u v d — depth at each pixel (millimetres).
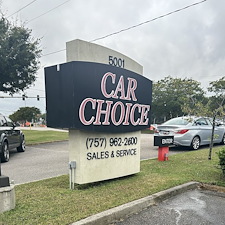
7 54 12422
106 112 4750
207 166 6391
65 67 4273
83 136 4477
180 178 5195
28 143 13258
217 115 7797
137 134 5625
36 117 67062
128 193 4188
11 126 9125
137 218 3498
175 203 4082
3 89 14133
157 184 4746
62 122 4324
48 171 6387
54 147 11977
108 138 4922
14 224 2939
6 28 12891
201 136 10336
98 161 4734
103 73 4676
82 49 4512
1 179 3328
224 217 3580
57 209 3412
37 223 2977
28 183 4887
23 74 13617
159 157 7387
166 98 38250
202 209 3855
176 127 9930
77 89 4246
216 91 30953
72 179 4473
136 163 5551
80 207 3506
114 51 5141
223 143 11992
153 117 43469
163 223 3359
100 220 3209
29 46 13336
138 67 5828
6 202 3326
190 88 36344
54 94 4422
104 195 4062
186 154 8422
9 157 8883
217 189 4742
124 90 5137
